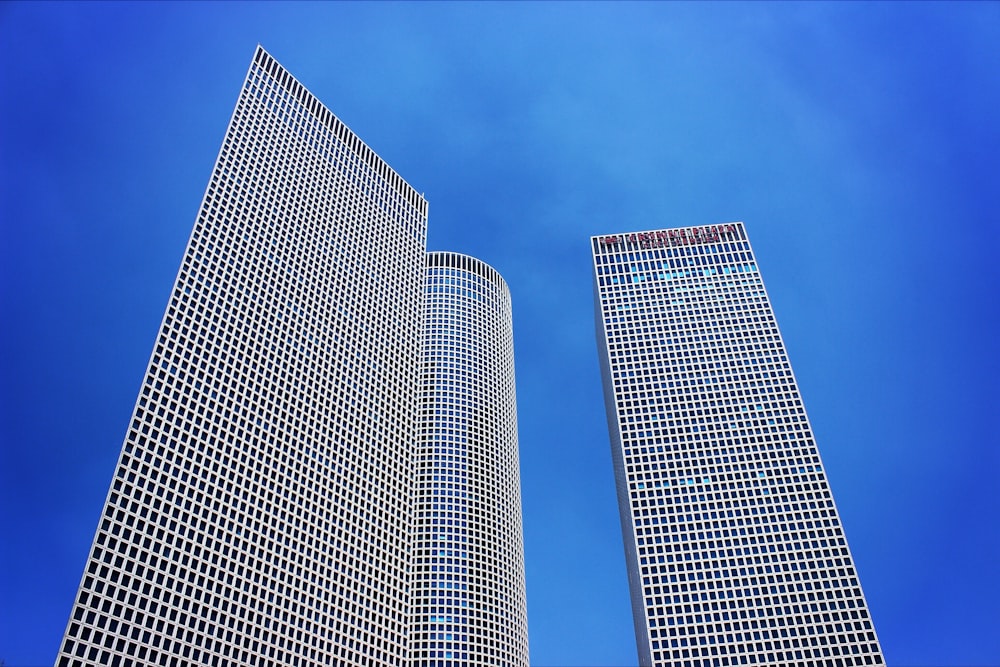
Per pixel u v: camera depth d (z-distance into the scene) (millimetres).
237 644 143250
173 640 132750
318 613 163125
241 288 181250
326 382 193625
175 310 162500
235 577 148625
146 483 140250
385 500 196500
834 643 199750
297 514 168625
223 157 195125
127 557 131500
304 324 195125
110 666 122188
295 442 176500
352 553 178875
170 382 153875
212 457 155125
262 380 175125
